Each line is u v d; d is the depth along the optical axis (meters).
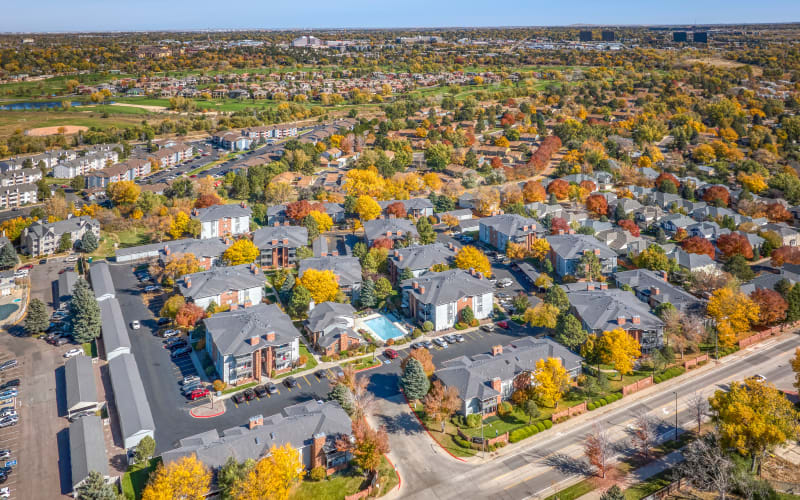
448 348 132.50
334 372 122.56
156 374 121.00
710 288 153.38
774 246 192.75
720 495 85.94
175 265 159.12
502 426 105.31
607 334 118.19
